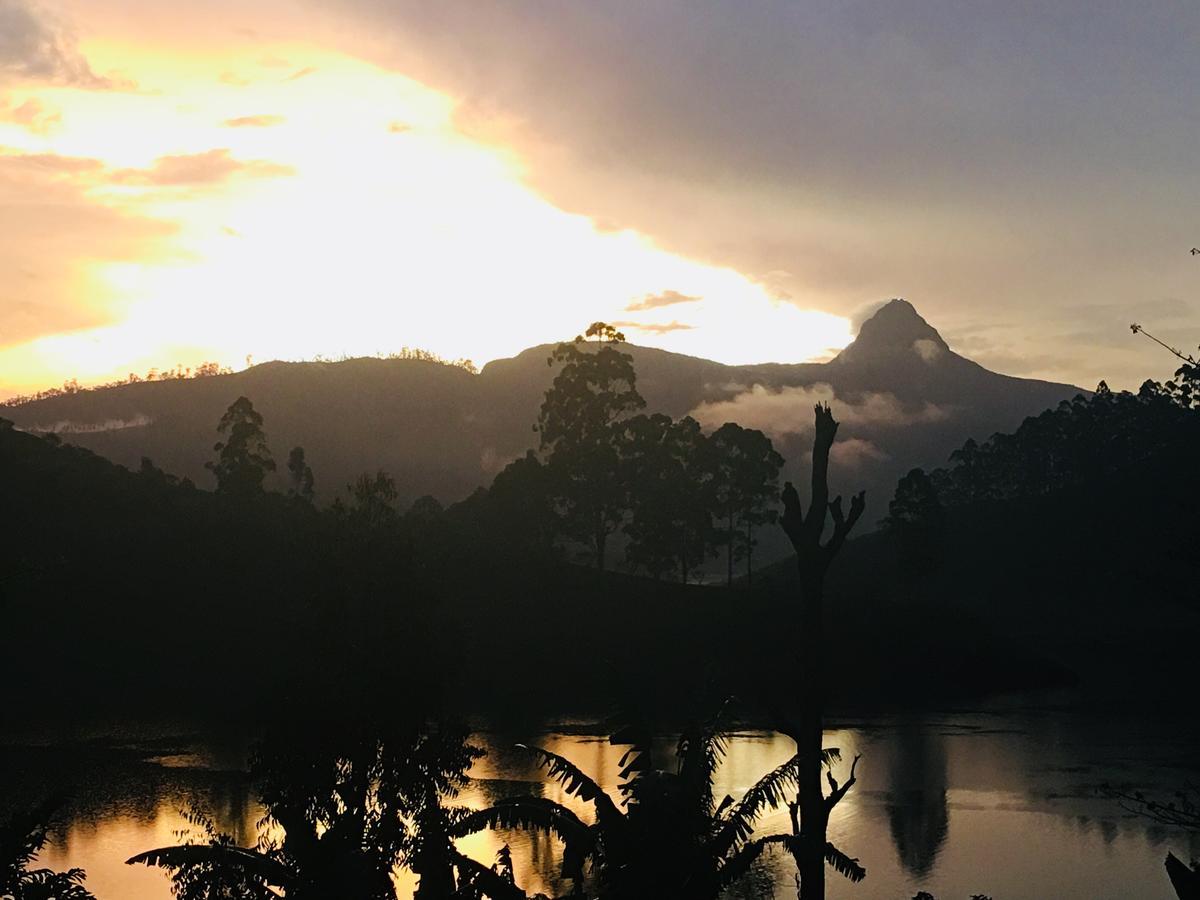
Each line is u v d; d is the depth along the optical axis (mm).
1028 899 32938
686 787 15984
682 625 101812
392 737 25406
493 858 35906
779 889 32625
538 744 62250
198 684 82125
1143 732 68750
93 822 42375
